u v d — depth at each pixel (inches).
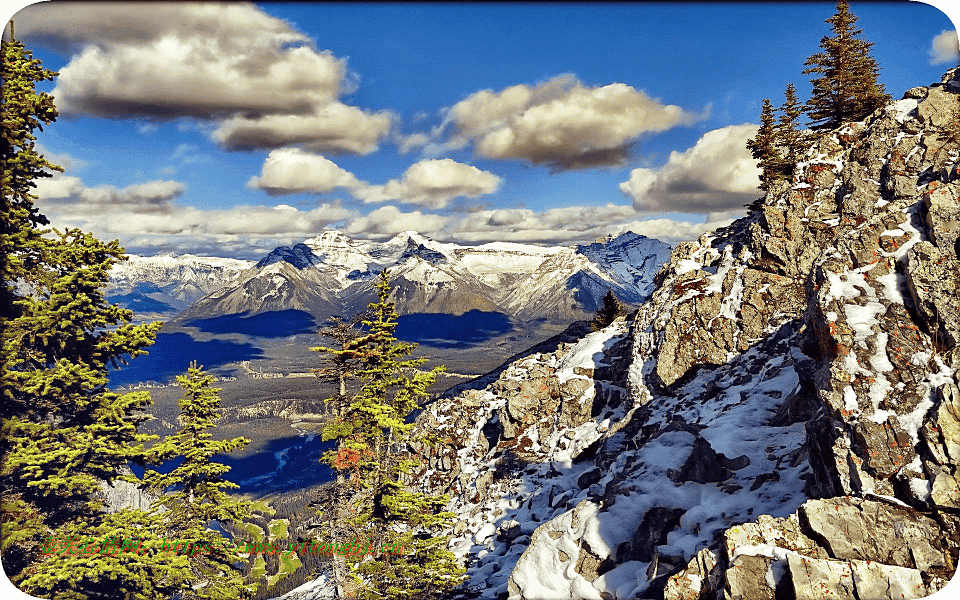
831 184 1355.8
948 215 703.1
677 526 879.1
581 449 1443.2
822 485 729.0
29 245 1082.7
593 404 1577.3
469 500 1551.4
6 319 1050.7
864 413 653.9
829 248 804.6
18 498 1069.8
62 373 1061.1
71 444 1101.7
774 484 847.1
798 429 935.0
